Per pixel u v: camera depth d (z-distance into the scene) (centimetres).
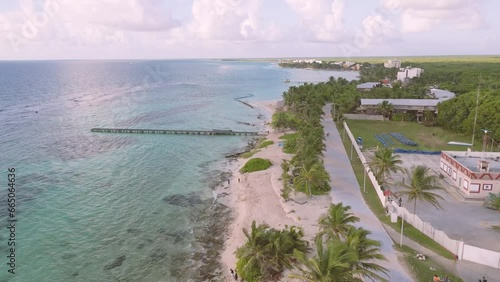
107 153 8788
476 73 19062
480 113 8800
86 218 5419
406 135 9662
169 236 4931
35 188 6519
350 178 6450
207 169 7638
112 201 6012
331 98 14238
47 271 4150
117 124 12212
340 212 3803
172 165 7900
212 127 11869
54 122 12450
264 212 5406
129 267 4247
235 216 5478
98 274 4116
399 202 5197
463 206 5262
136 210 5691
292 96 13400
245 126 12081
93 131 11125
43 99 18138
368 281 3484
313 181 5706
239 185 6650
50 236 4897
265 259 3756
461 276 3584
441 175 6481
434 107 11294
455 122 9606
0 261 4312
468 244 4197
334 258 2675
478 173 5378
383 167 5538
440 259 3888
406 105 11531
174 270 4191
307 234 4606
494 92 9800
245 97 19262
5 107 15462
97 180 6944
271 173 7094
